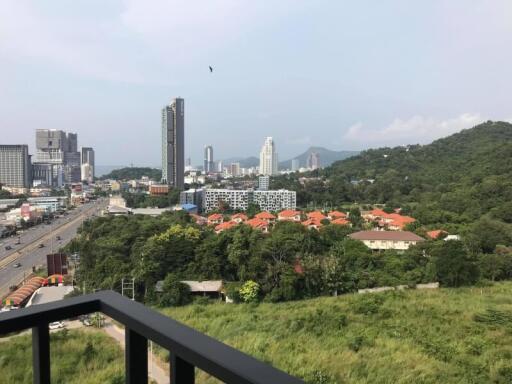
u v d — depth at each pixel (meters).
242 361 0.93
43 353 1.29
